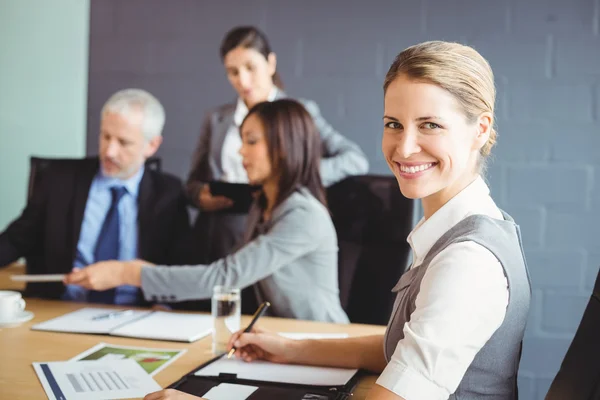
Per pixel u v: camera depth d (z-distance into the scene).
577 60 2.71
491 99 1.02
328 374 1.27
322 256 1.97
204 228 2.71
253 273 1.91
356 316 1.99
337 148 2.87
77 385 1.20
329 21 2.88
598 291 0.89
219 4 2.95
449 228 1.04
